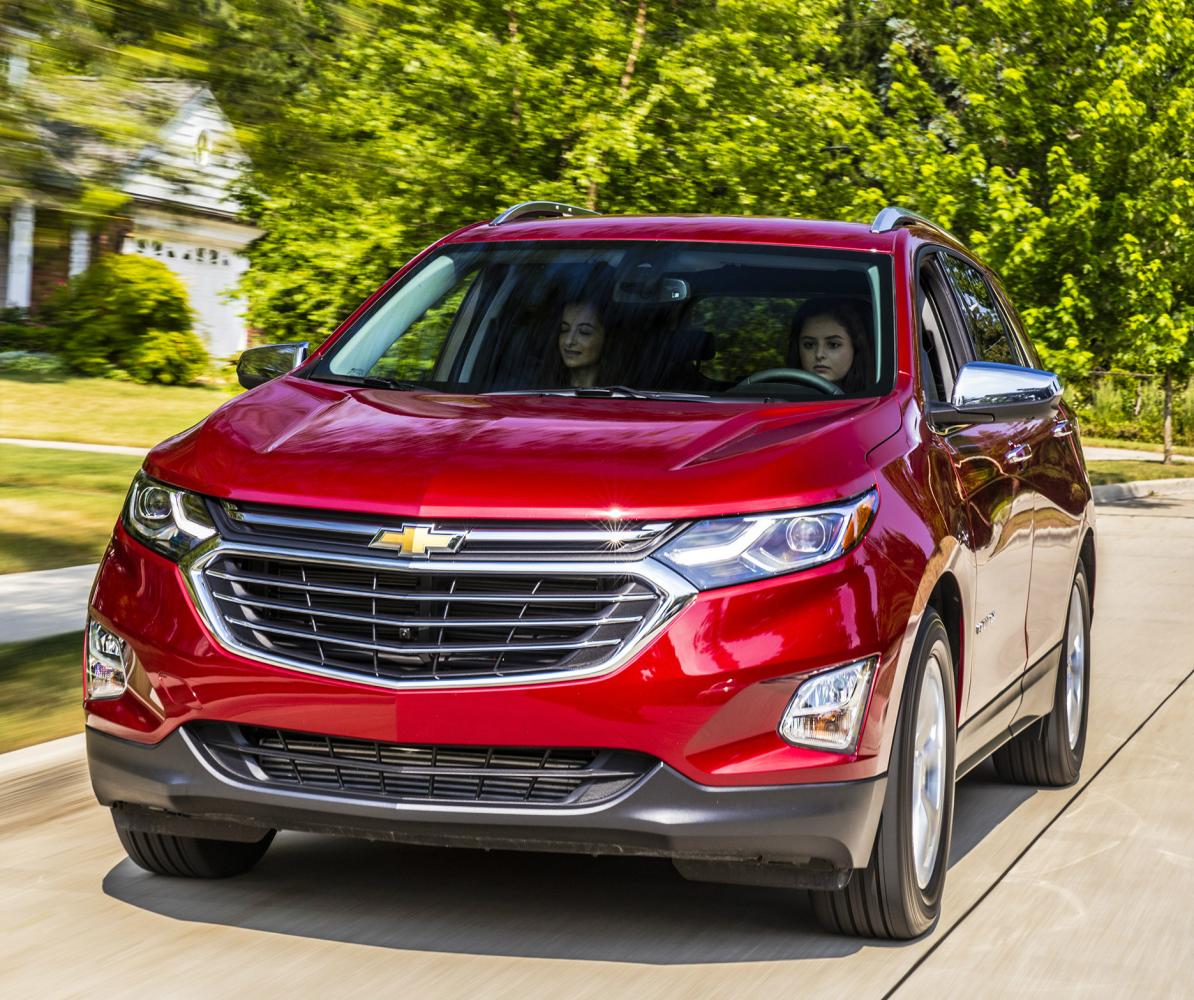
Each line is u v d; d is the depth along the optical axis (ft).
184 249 131.64
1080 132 86.38
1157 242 85.87
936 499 17.44
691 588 15.15
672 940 16.94
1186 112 84.02
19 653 29.53
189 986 15.43
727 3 57.77
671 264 20.97
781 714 15.24
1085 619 26.22
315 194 35.70
